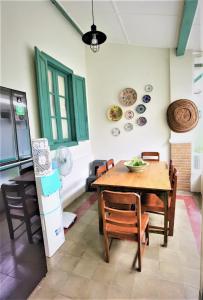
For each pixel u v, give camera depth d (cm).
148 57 371
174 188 218
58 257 204
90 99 416
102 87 405
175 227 249
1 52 201
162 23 272
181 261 191
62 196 312
